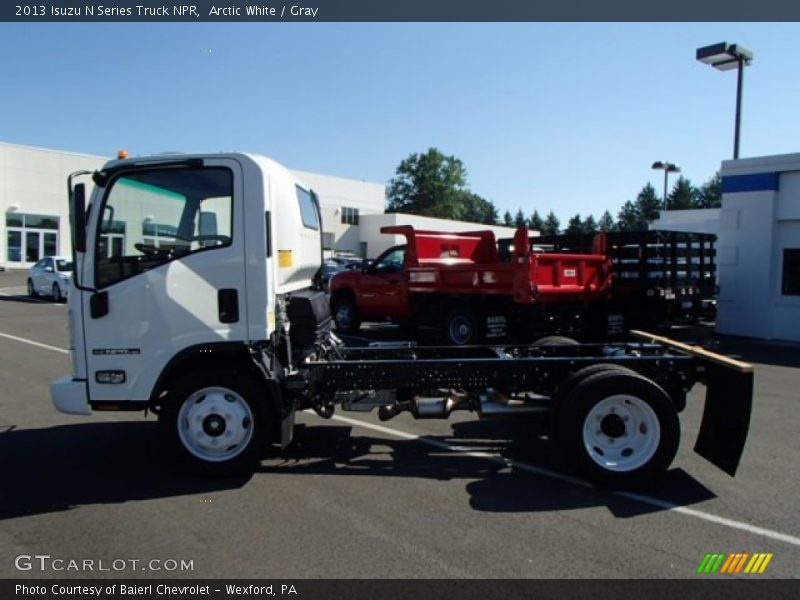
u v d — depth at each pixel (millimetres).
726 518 4273
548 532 4035
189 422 5020
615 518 4270
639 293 12047
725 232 14828
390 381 5367
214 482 4973
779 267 14164
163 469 5289
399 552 3740
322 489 4816
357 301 13812
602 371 4973
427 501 4570
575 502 4562
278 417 5082
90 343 4949
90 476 5117
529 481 5012
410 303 12633
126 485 4902
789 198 13906
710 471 5250
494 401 5477
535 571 3518
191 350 4914
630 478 4781
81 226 4770
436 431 6488
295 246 5449
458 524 4156
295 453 5750
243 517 4270
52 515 4312
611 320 11961
